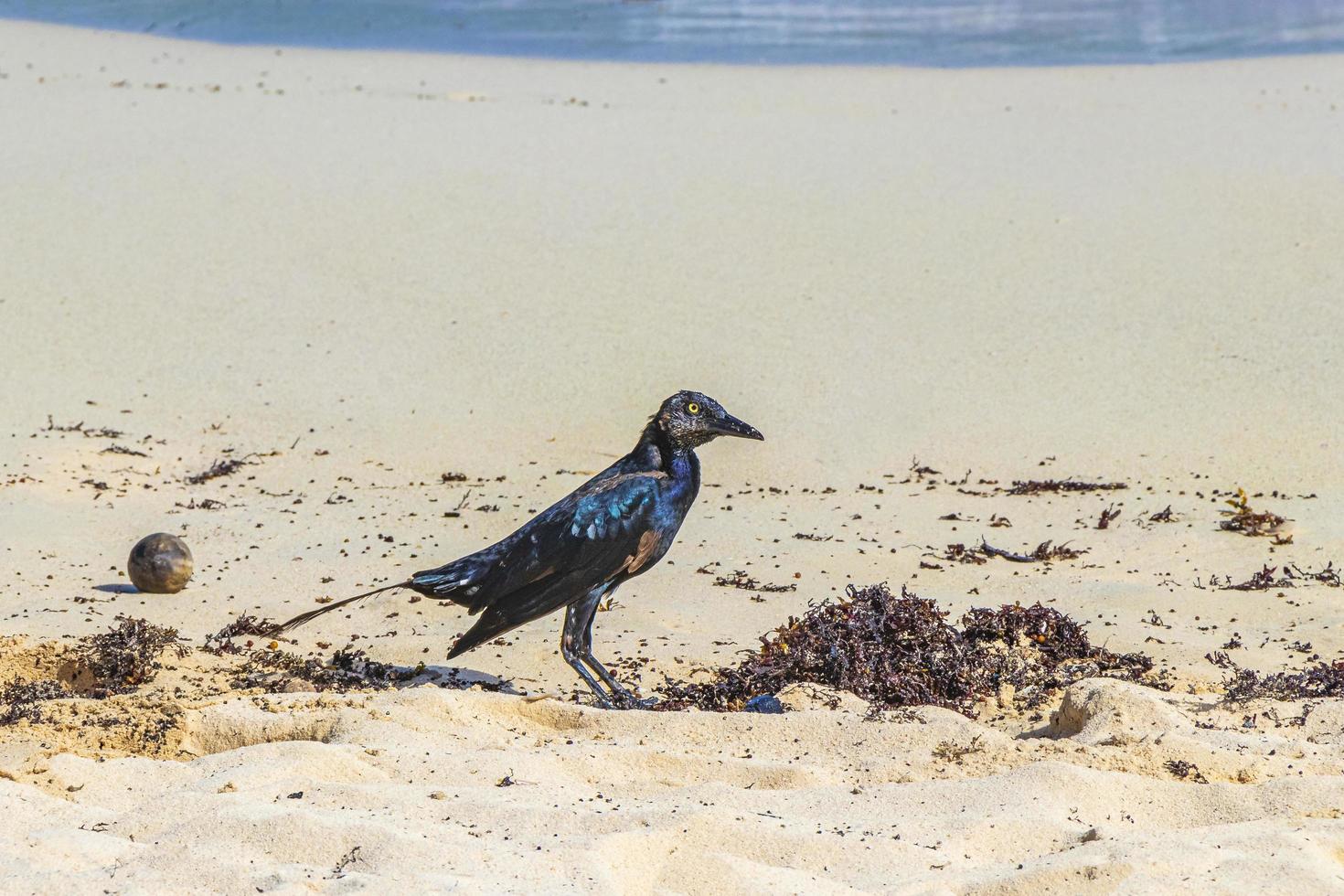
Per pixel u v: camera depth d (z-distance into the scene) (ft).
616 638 37.55
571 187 95.71
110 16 170.19
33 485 53.62
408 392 66.08
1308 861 19.98
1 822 20.88
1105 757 25.25
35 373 67.00
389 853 19.71
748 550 47.60
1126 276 78.64
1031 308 75.15
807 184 96.63
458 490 54.70
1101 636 37.29
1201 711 29.76
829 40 158.51
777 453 59.57
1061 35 161.07
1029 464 57.67
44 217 87.35
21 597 40.68
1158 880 19.34
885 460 58.54
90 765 24.11
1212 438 59.41
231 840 20.25
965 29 165.68
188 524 49.78
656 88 129.59
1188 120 111.96
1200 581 43.91
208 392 65.62
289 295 77.41
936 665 32.48
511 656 36.14
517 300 77.00
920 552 47.29
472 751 25.79
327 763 24.27
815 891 19.24
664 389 66.39
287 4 181.88
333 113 115.44
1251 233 83.66
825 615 34.12
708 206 92.02
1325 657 35.37
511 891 18.49
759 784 24.72
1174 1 185.78
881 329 73.26
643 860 20.01
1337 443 57.93
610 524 30.91
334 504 52.70
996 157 102.53
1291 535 48.29
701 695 31.83
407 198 92.63
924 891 19.10
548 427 62.23
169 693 31.19
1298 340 68.95
